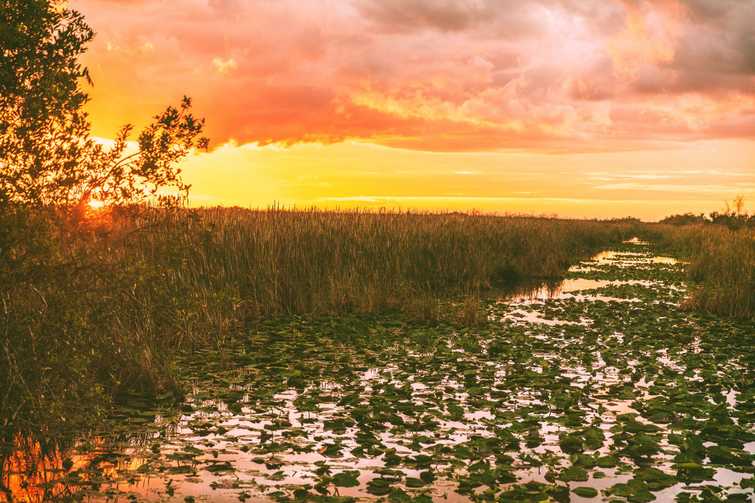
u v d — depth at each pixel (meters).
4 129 5.91
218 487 5.42
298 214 20.45
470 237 22.69
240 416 7.33
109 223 6.86
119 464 5.92
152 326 8.82
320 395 8.17
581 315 14.70
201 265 13.41
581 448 6.45
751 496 5.35
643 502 5.21
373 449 6.27
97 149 6.46
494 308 15.36
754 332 12.83
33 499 5.17
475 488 5.50
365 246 17.75
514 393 8.38
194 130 6.84
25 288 6.32
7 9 6.00
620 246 43.56
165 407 7.56
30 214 5.98
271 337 11.63
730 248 20.62
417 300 14.60
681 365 10.14
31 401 6.03
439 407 7.70
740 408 7.86
